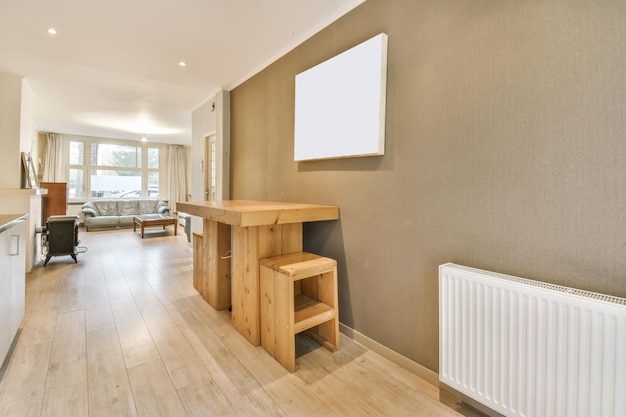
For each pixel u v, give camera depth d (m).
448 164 1.61
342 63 2.11
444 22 1.62
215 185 4.11
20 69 3.41
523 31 1.33
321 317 1.95
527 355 1.19
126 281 3.44
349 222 2.20
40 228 4.15
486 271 1.41
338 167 2.28
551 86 1.26
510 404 1.24
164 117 5.80
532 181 1.32
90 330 2.25
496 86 1.42
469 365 1.38
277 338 1.88
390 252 1.92
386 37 1.89
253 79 3.37
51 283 3.32
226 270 2.70
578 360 1.07
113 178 8.59
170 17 2.33
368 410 1.49
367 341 2.07
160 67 3.28
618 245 1.12
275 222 1.93
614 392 1.00
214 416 1.43
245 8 2.21
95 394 1.56
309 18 2.35
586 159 1.18
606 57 1.13
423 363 1.75
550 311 1.13
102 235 6.65
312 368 1.83
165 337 2.17
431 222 1.70
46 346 2.01
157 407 1.48
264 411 1.47
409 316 1.82
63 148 7.78
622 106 1.10
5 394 1.54
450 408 1.51
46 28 2.50
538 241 1.31
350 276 2.20
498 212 1.43
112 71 3.41
